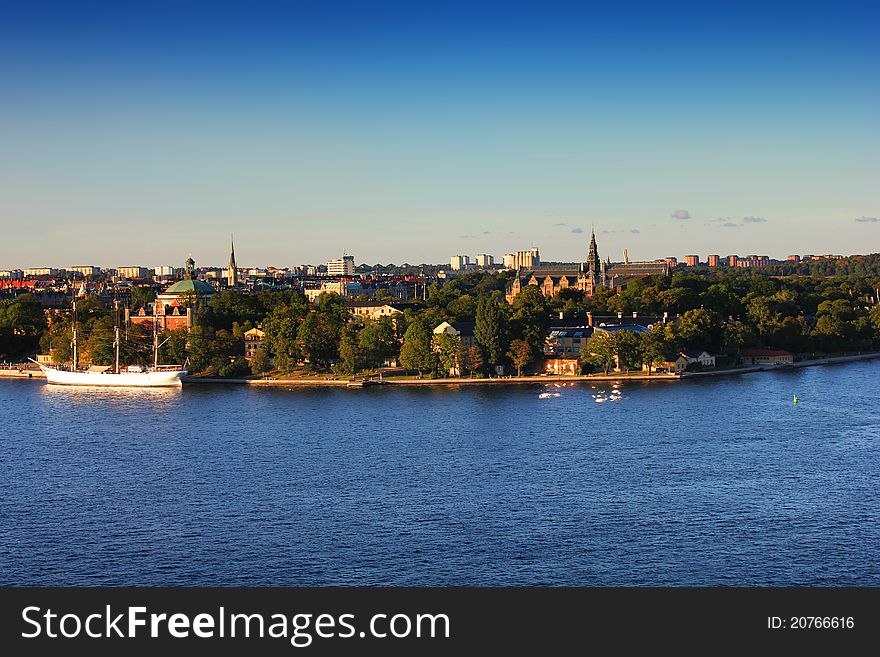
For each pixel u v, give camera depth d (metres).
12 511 196.12
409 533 179.50
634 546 171.62
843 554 167.38
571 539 175.12
